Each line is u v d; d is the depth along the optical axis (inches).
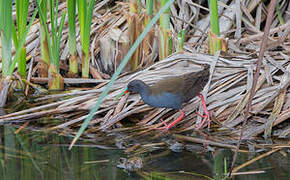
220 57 450.0
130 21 486.3
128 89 398.9
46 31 451.8
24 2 427.8
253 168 311.3
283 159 325.7
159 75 441.1
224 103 411.5
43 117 418.6
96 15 549.3
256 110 400.5
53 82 479.2
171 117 414.6
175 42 497.7
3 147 349.7
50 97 452.8
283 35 454.6
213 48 456.4
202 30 526.3
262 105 401.4
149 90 389.4
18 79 476.7
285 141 364.5
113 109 417.7
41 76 497.7
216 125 403.2
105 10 560.4
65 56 515.8
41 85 496.4
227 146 355.6
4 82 440.5
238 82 431.2
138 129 396.8
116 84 447.5
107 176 300.0
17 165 317.4
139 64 510.9
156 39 506.0
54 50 466.6
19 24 440.1
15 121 407.8
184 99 388.8
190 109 418.0
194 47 515.5
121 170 310.0
